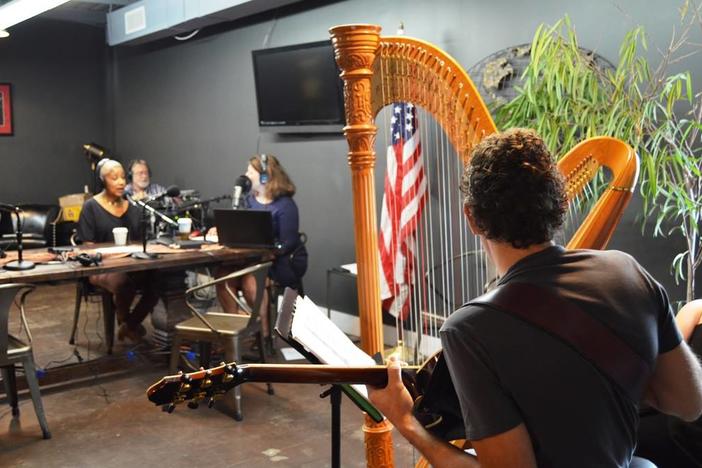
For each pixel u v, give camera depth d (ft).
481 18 15.17
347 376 4.31
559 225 3.79
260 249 16.05
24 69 28.02
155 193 21.56
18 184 28.30
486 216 3.75
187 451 11.58
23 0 19.51
